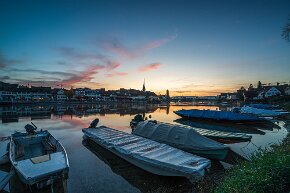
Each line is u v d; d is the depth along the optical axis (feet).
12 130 88.07
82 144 60.44
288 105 179.11
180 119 127.24
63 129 89.45
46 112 179.83
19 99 345.10
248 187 19.56
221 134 63.87
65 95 428.15
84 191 31.58
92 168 40.83
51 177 30.94
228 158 46.11
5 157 42.06
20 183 33.47
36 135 54.85
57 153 37.78
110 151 49.73
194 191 30.68
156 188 32.37
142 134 55.26
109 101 442.09
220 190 23.04
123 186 33.12
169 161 34.22
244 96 347.36
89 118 133.28
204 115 112.78
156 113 179.93
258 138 68.80
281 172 20.70
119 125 100.32
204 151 42.98
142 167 38.14
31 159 34.83
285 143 52.26
